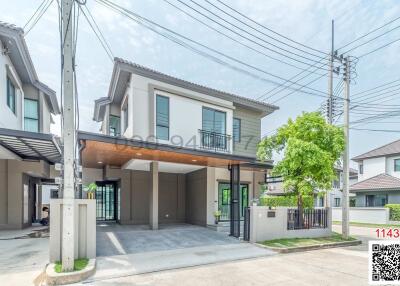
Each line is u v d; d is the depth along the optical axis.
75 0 5.70
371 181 21.77
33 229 11.62
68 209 5.22
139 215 13.09
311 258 7.21
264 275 5.59
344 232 10.23
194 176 13.53
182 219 14.23
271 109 15.39
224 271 5.81
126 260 6.32
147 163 11.30
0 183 11.36
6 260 6.27
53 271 5.05
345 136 10.83
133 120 10.81
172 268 5.92
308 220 10.16
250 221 8.82
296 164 9.35
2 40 10.16
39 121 14.20
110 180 13.80
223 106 13.71
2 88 10.21
